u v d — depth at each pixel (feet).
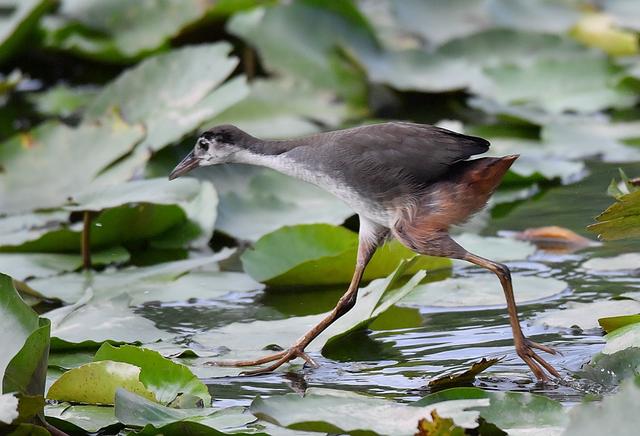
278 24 53.26
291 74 52.54
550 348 27.40
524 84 52.03
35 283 34.91
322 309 32.65
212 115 42.57
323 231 34.88
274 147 30.91
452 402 23.35
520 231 38.27
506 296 27.14
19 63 59.00
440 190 27.94
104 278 35.50
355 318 30.07
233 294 34.50
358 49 53.62
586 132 47.24
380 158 28.58
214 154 32.01
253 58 55.62
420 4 59.00
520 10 59.57
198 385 26.08
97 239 37.91
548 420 23.03
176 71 45.55
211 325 31.65
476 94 53.11
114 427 25.04
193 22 53.98
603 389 25.96
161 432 23.35
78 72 59.31
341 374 28.09
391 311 32.45
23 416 22.61
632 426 21.21
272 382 27.84
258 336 30.30
